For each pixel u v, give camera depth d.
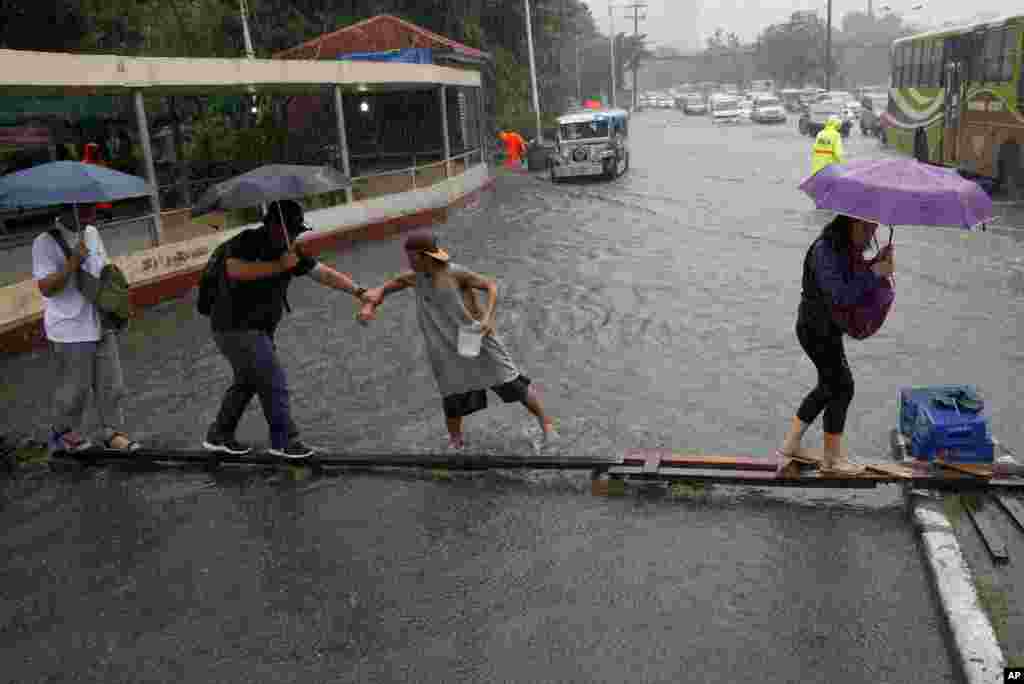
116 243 11.90
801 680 3.66
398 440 6.54
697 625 4.07
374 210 17.48
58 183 5.50
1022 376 7.30
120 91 12.20
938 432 5.19
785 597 4.25
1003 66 18.50
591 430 6.55
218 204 5.17
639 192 22.58
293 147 21.84
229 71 13.71
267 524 5.33
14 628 4.37
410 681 3.80
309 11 32.91
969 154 20.64
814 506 5.17
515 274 12.75
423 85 20.67
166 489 5.91
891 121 28.75
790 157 29.70
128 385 8.33
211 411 7.49
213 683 3.87
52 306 6.11
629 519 5.14
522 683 3.75
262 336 5.83
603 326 9.62
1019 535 4.59
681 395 7.29
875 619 4.04
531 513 5.28
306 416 7.22
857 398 6.97
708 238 15.05
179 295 12.64
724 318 9.70
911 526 4.86
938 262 12.29
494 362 5.94
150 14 29.44
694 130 50.31
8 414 7.66
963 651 3.64
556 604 4.31
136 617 4.41
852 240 4.82
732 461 5.49
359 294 5.84
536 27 43.94
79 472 6.26
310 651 4.05
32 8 22.16
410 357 8.77
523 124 41.06
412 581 4.60
